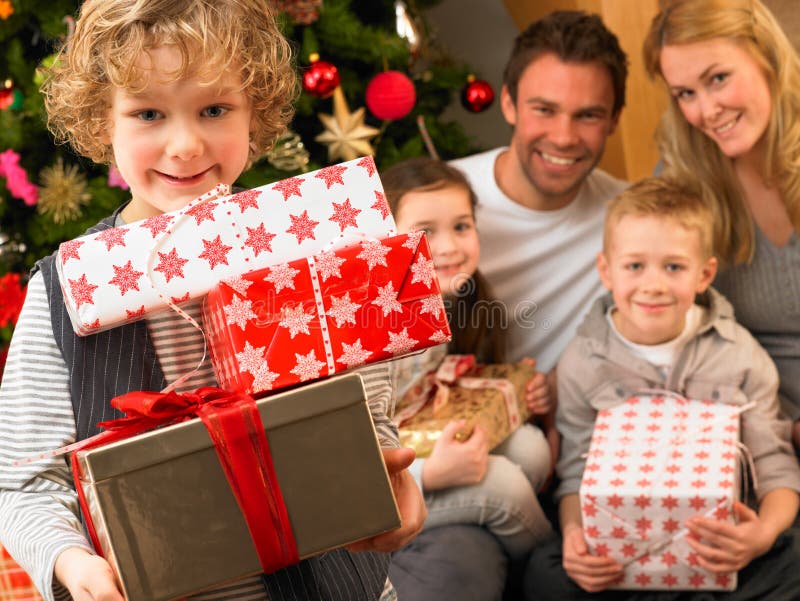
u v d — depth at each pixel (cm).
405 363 164
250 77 85
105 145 93
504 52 269
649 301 159
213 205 80
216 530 70
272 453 71
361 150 194
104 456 69
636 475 147
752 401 159
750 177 172
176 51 79
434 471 154
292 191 81
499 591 155
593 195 191
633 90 212
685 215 159
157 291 78
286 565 72
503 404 167
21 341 82
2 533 79
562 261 190
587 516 148
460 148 227
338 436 73
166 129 83
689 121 172
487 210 190
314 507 72
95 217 189
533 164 182
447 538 157
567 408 170
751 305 176
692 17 165
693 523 142
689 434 152
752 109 164
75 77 85
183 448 70
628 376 162
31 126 191
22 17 191
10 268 205
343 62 208
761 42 163
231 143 85
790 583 146
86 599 70
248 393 75
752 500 160
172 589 70
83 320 78
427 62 242
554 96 175
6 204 196
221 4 84
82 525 81
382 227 82
